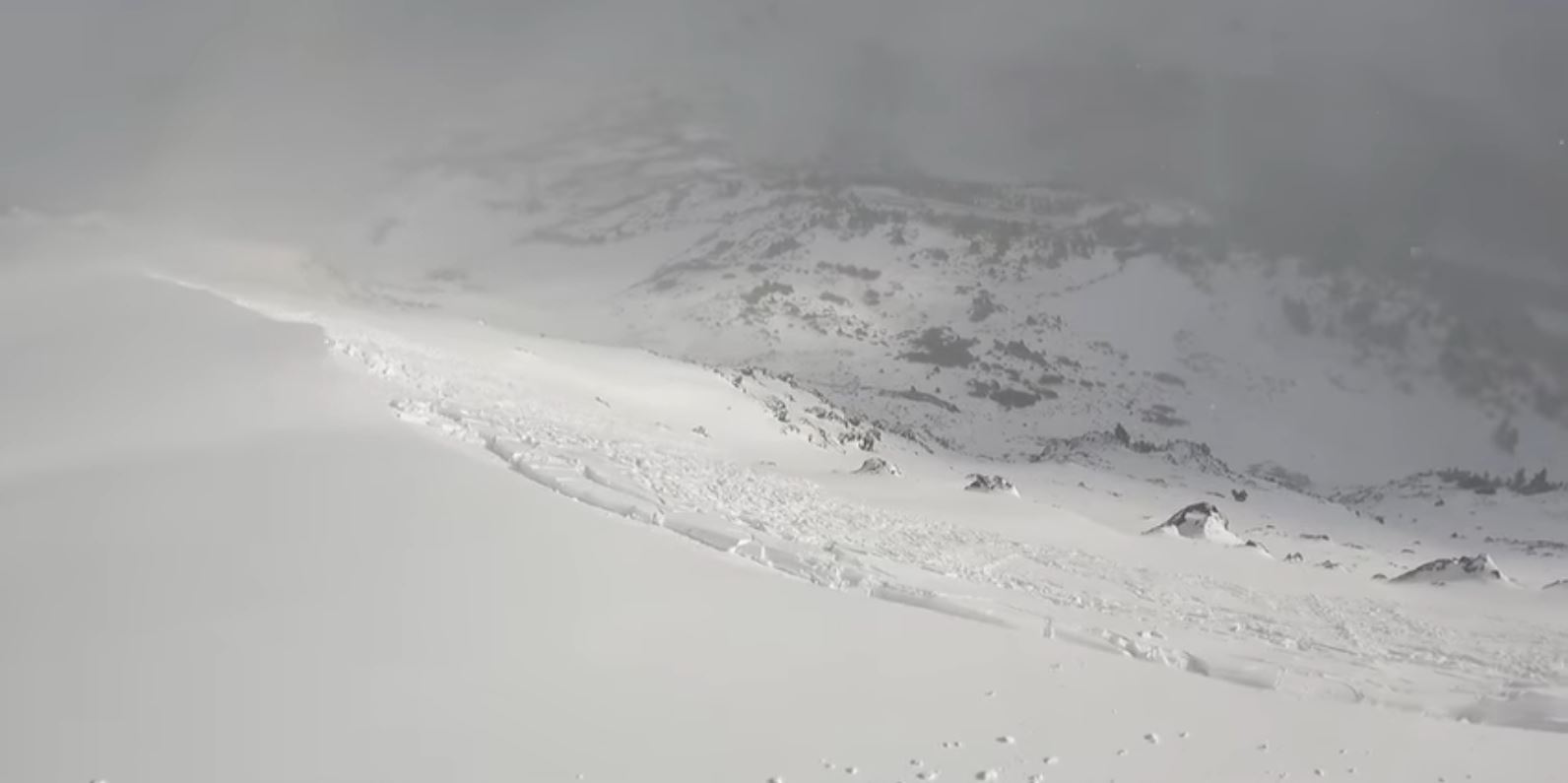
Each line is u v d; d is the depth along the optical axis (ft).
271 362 72.23
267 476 45.83
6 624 29.73
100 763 23.38
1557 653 73.61
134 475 46.01
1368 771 30.83
